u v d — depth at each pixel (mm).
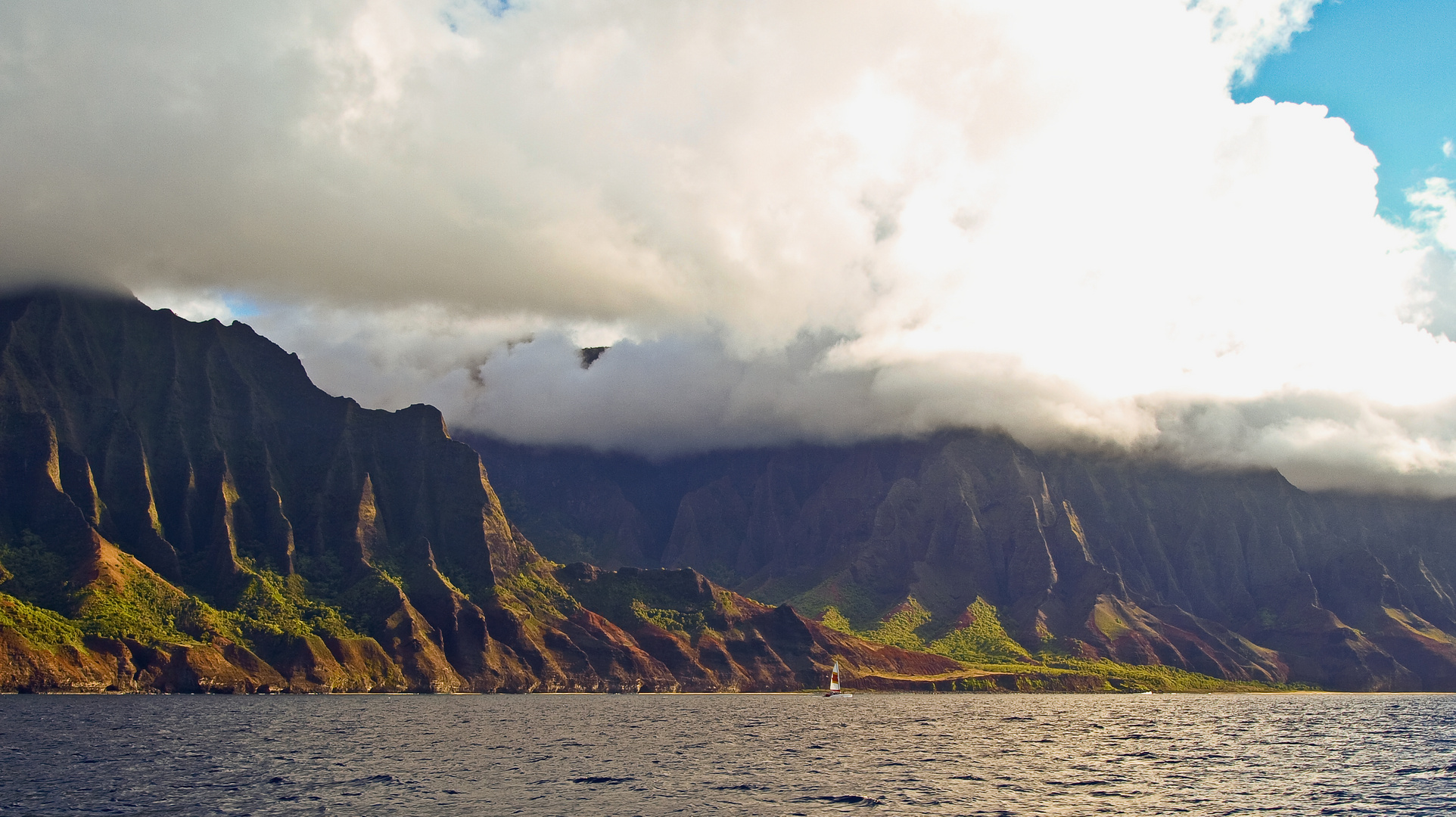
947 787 146750
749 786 145625
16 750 170250
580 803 131125
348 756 172375
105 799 128625
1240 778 159500
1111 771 166250
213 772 150750
